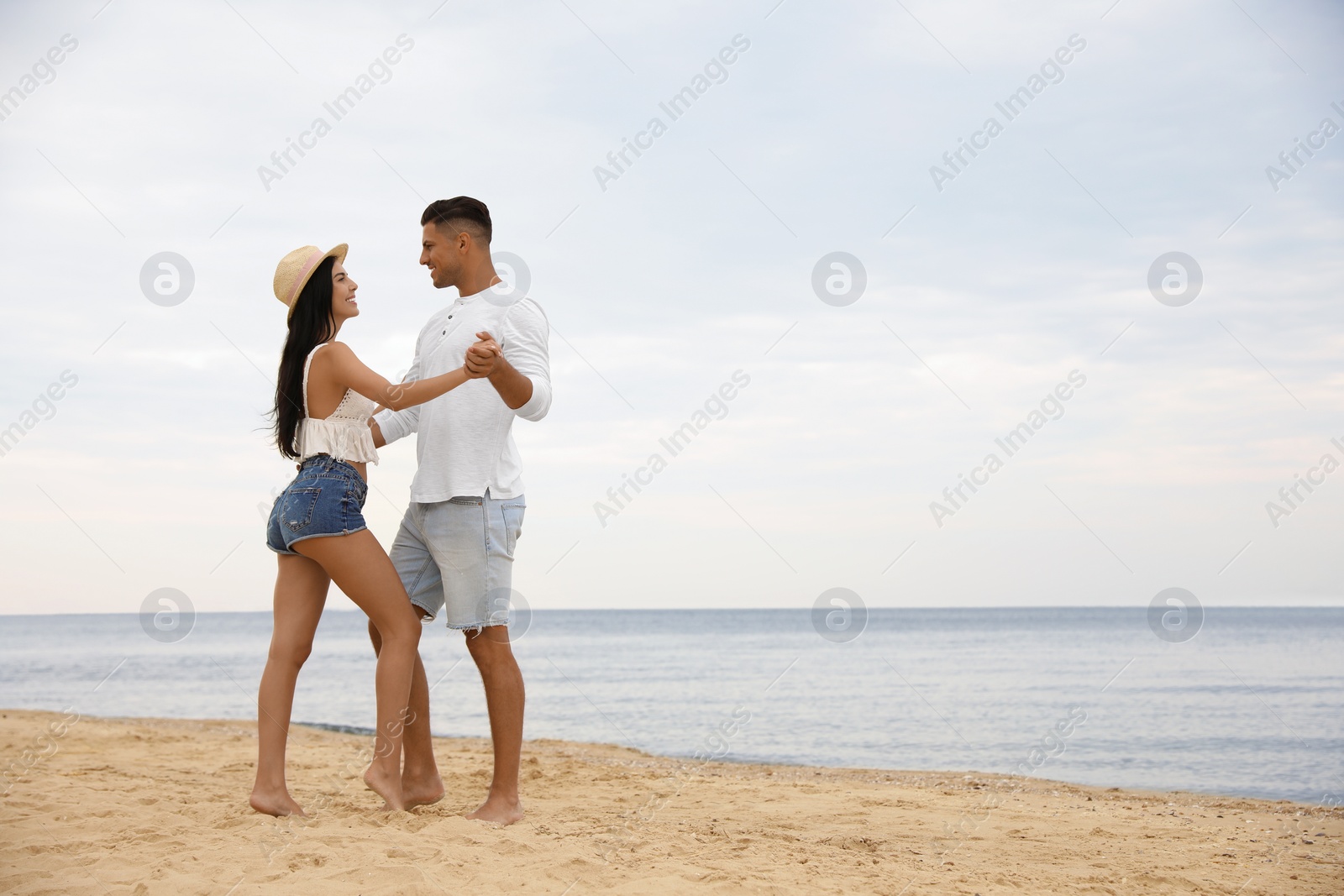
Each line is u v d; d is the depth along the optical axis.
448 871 2.54
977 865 3.07
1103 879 2.89
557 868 2.62
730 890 2.48
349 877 2.43
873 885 2.64
